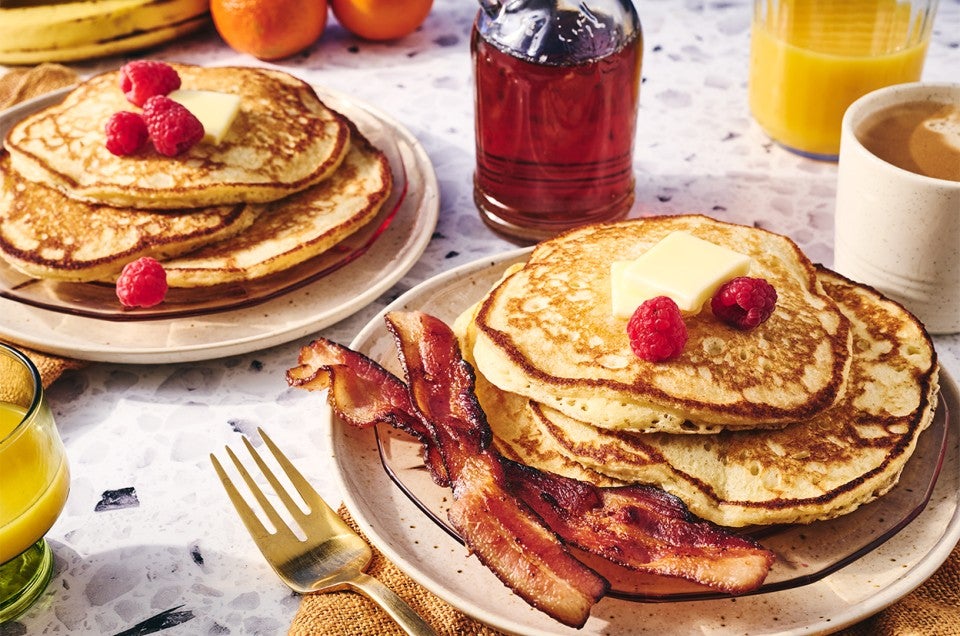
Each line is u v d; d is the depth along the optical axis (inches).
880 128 33.4
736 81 41.8
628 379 29.4
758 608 28.2
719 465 29.3
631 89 34.8
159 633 29.2
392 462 30.4
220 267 33.4
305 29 42.5
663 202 37.3
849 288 32.3
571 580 28.0
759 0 38.0
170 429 32.3
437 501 29.8
